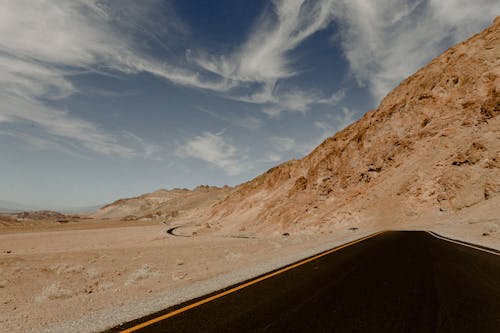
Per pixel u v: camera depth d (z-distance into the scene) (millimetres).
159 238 92125
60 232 138875
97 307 6789
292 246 19547
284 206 84312
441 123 62250
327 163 82938
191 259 20203
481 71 60438
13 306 10469
